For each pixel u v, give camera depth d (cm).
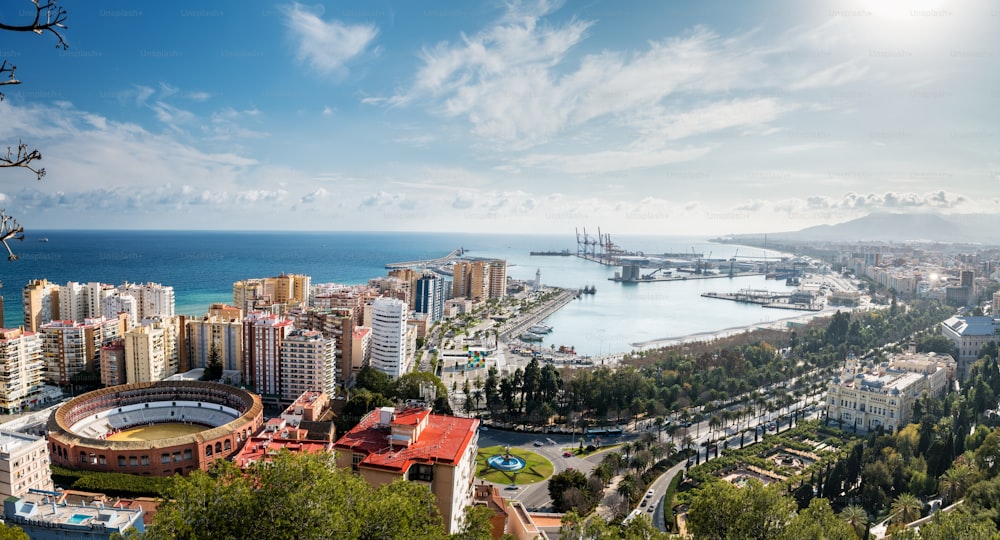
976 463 19350
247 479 7869
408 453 12419
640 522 11131
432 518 9756
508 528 15212
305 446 19512
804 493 19450
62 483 18575
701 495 11300
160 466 19912
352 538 7394
